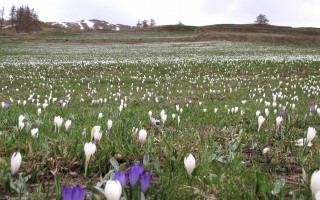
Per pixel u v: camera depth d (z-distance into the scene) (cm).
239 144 454
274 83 2136
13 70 2672
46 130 518
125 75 2559
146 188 215
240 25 13700
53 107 1071
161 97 1584
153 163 359
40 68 2831
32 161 353
